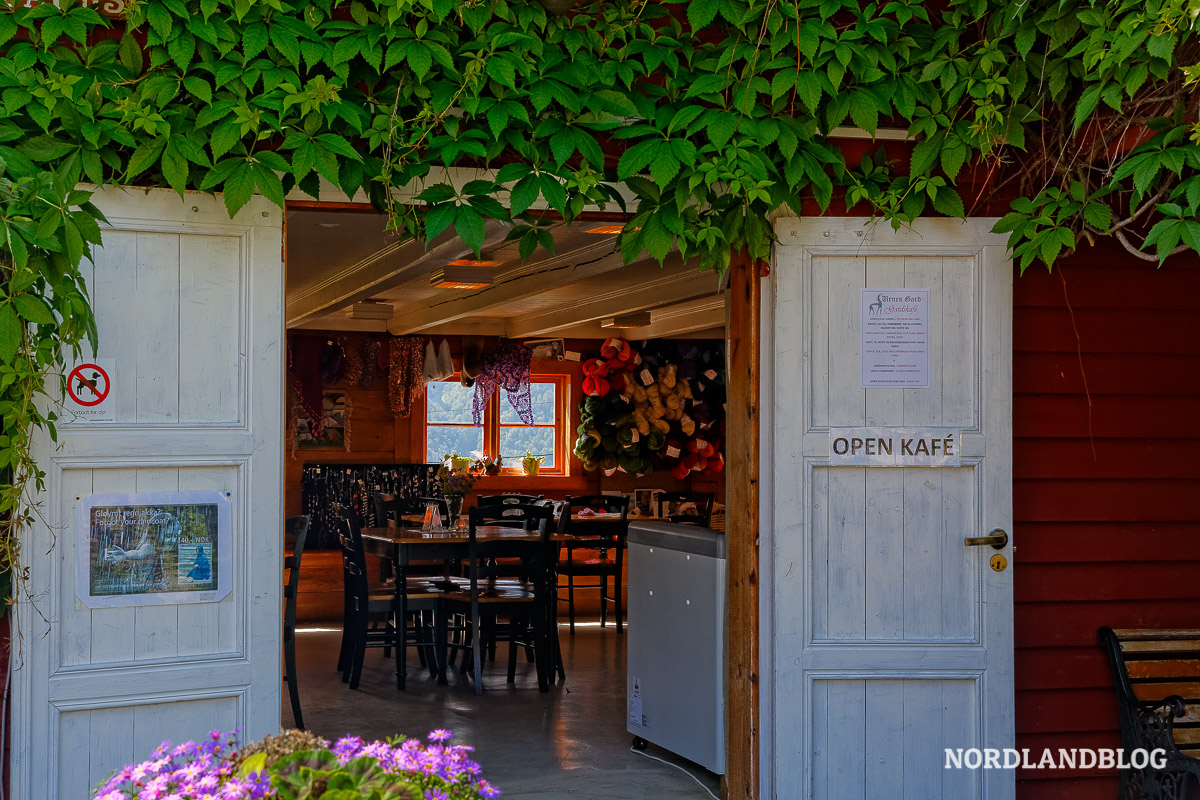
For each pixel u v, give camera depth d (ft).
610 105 12.11
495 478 35.81
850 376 12.96
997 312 13.01
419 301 30.76
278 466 11.79
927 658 12.90
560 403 36.94
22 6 10.85
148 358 11.37
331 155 11.34
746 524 13.25
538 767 16.30
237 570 11.67
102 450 11.19
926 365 13.00
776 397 12.87
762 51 12.51
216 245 11.60
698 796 14.99
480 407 35.24
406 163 11.96
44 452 11.00
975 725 12.94
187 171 11.07
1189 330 14.30
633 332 35.91
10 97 10.62
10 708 11.03
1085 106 11.79
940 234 13.00
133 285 11.34
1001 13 12.57
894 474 12.99
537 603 21.80
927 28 12.81
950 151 12.73
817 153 12.57
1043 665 13.85
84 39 10.86
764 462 13.12
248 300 11.69
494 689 21.83
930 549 12.99
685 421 36.37
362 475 33.86
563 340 36.40
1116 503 14.07
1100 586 14.01
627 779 15.74
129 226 11.28
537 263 22.12
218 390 11.61
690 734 15.80
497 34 11.91
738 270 13.38
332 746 7.71
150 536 11.39
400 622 21.83
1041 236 12.44
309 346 33.65
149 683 11.30
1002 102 12.85
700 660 15.60
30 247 10.18
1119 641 13.82
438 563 27.25
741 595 13.38
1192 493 14.26
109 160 11.13
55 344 10.66
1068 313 13.98
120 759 11.26
